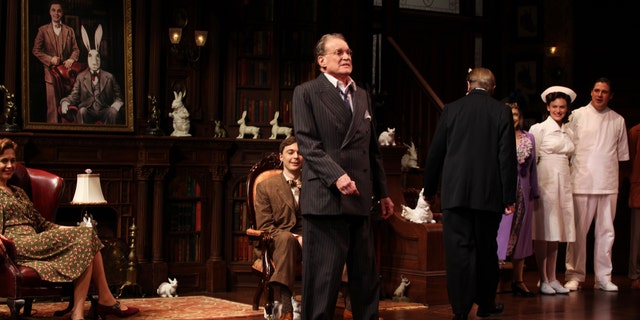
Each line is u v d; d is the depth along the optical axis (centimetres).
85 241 575
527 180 709
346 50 442
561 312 629
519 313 623
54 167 766
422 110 897
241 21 858
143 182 793
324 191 427
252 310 664
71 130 784
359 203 431
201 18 841
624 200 941
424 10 1091
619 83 1109
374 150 464
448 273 541
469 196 531
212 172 823
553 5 1120
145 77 823
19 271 546
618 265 943
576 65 1112
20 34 772
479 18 1130
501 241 704
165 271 799
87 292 575
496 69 1142
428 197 571
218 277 819
